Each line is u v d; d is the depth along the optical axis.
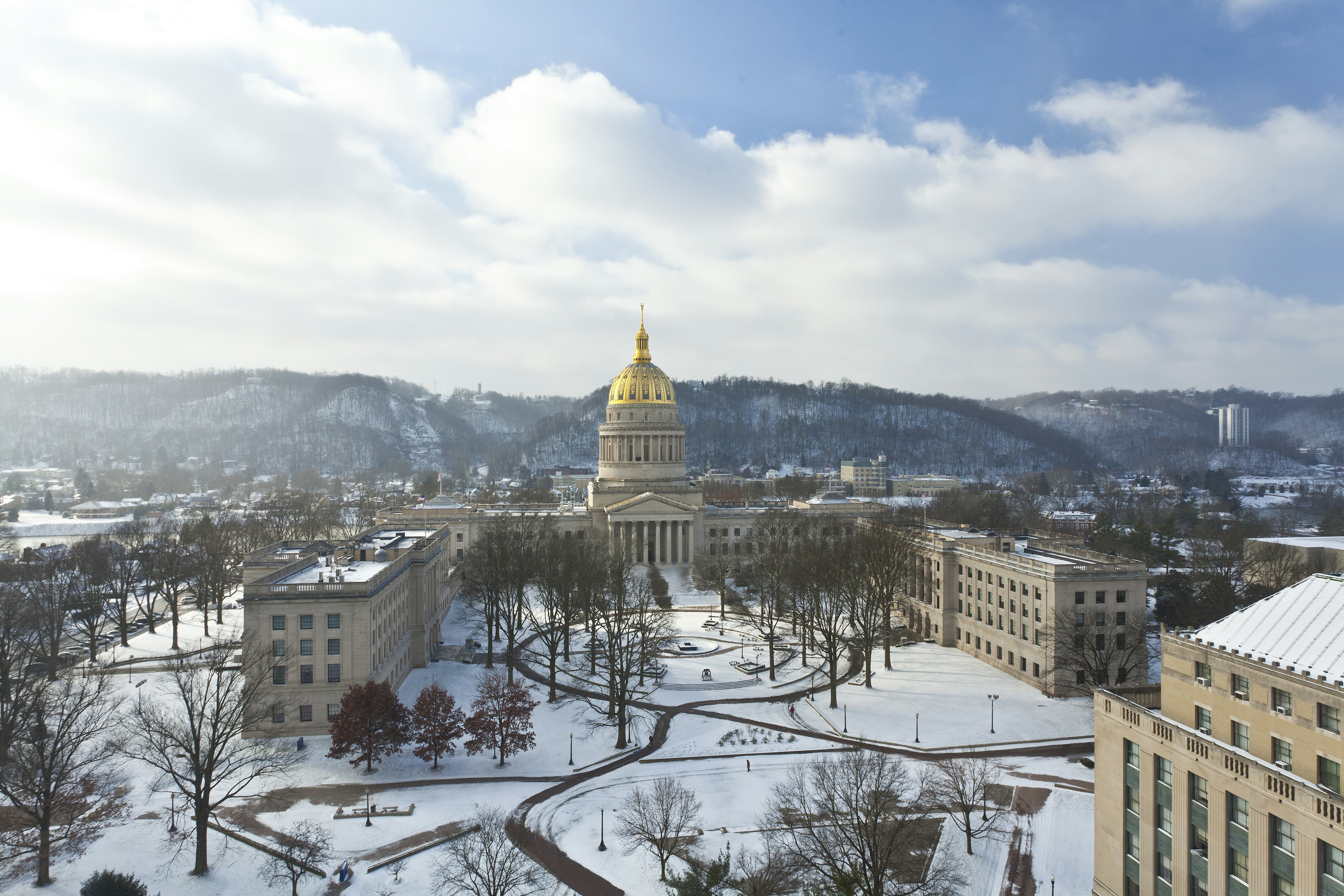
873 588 124.19
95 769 79.69
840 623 145.88
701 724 99.62
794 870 59.56
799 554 144.38
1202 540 198.25
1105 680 101.25
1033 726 96.69
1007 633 118.69
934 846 66.00
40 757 64.12
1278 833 43.50
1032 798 77.00
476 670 118.75
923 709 103.00
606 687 112.62
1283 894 43.03
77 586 137.62
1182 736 49.91
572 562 128.50
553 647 107.06
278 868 63.12
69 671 103.38
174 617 125.69
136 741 85.44
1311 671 43.47
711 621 150.50
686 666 122.50
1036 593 110.50
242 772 80.50
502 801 76.44
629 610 120.31
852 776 72.19
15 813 68.69
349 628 90.31
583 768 85.38
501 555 128.62
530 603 160.38
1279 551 156.38
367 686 84.69
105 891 56.16
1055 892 60.78
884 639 125.69
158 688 102.31
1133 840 54.75
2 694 89.00
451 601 163.62
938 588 138.12
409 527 177.12
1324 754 42.31
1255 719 47.03
